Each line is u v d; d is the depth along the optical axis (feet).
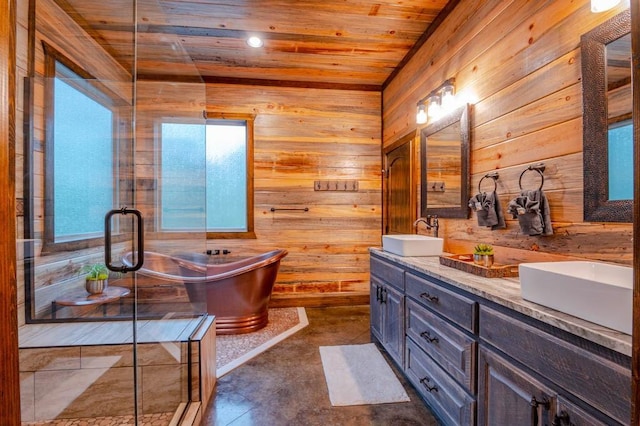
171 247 8.43
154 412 5.72
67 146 6.66
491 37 6.32
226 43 9.50
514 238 5.73
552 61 4.87
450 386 4.99
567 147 4.59
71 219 6.72
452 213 7.65
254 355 8.12
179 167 8.83
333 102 12.40
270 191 12.13
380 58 10.40
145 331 6.14
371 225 12.62
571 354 2.95
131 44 8.00
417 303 6.19
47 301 6.26
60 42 6.63
